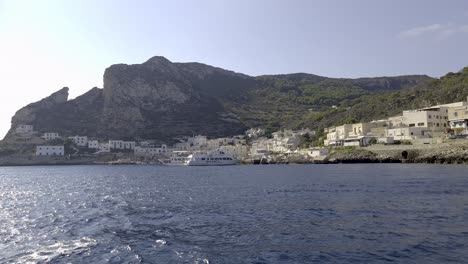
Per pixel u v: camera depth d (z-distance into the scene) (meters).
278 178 87.81
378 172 91.50
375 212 36.94
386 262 21.59
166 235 29.97
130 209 44.81
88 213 42.81
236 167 171.38
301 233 29.23
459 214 34.50
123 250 25.73
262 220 35.12
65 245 27.50
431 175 77.19
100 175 127.69
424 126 145.25
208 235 29.58
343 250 24.22
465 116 140.00
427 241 25.47
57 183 95.69
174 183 84.06
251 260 22.78
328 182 70.88
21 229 33.97
